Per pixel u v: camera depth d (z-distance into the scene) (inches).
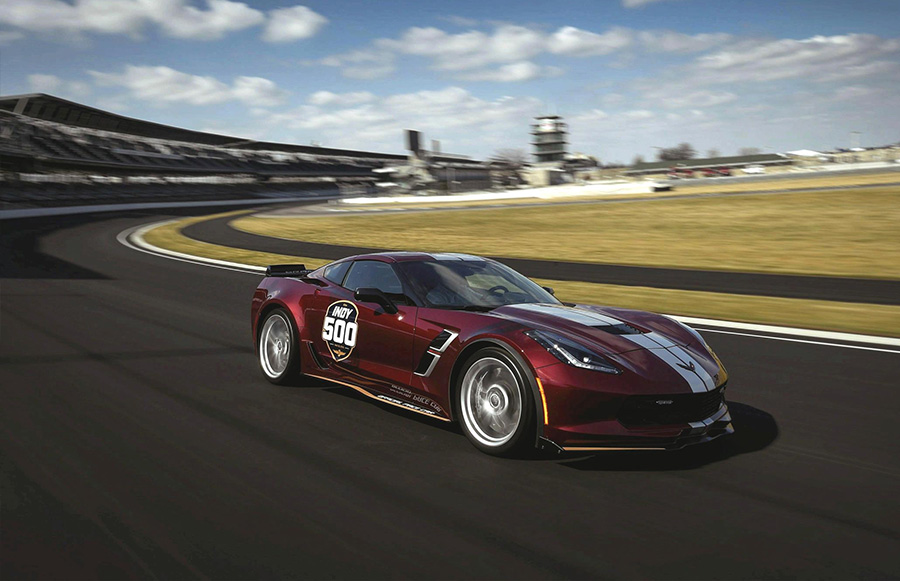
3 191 1888.5
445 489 123.4
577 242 763.4
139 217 1581.0
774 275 486.0
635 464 137.4
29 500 116.6
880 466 138.6
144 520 109.3
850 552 101.2
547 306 164.6
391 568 94.8
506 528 107.9
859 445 151.5
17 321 304.7
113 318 317.1
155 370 215.6
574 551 100.5
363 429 158.4
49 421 161.5
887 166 2669.8
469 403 147.3
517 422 136.6
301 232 1012.5
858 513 115.4
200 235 963.3
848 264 532.4
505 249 718.5
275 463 135.8
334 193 4279.0
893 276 468.4
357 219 1347.2
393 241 828.6
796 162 4857.3
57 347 249.8
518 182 4699.8
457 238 861.2
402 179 3656.5
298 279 205.3
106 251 716.0
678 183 2369.6
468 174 4163.4
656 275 497.7
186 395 186.4
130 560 96.3
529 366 134.9
